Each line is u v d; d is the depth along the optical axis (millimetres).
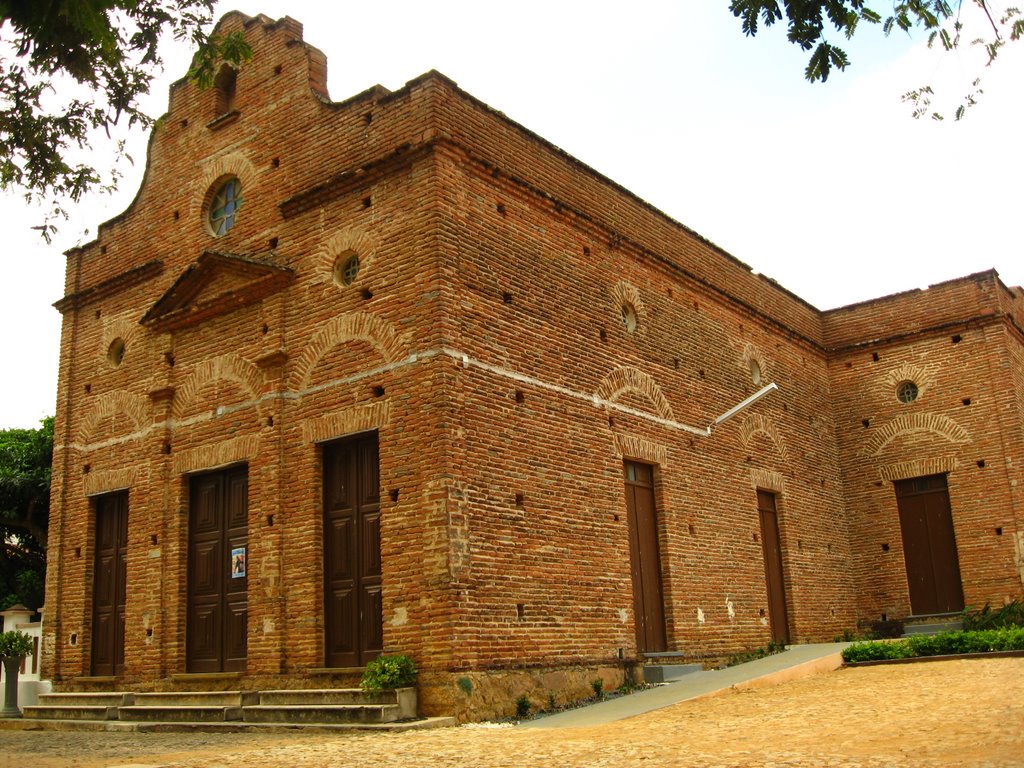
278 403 17031
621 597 17469
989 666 16016
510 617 15039
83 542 20141
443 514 14469
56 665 19859
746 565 21469
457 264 15773
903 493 25953
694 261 22594
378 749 11281
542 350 17141
